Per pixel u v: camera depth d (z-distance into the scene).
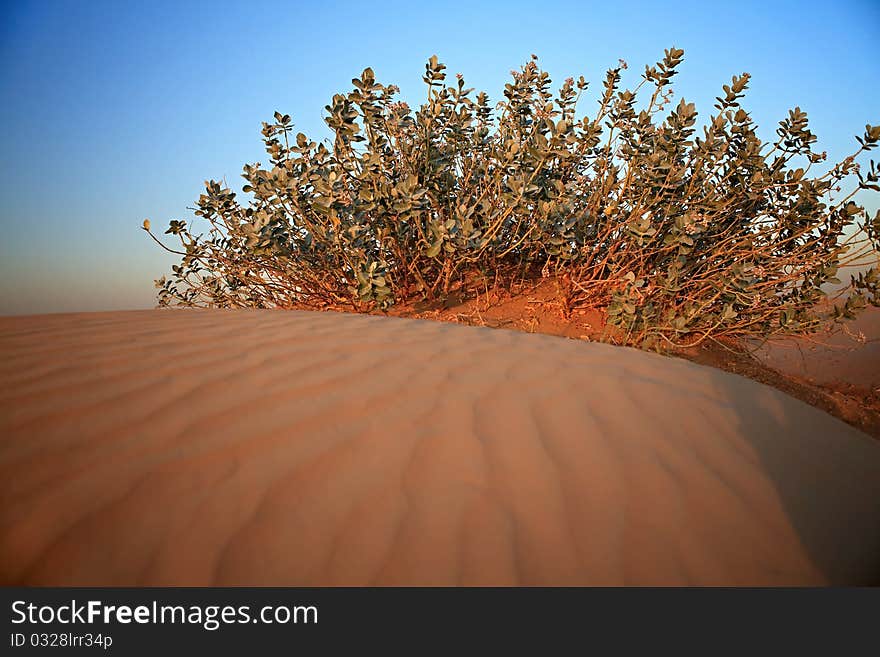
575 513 1.67
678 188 4.93
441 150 5.52
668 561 1.54
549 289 5.63
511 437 2.01
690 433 2.21
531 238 5.30
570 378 2.62
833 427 2.56
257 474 1.69
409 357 2.73
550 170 5.34
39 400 1.98
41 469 1.62
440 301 5.45
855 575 1.58
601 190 5.32
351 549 1.46
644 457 1.99
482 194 5.23
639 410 2.35
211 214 5.42
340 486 1.68
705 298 4.90
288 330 3.10
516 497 1.70
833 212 4.51
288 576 1.38
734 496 1.85
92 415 1.91
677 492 1.82
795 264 4.70
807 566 1.58
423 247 5.38
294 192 4.85
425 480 1.74
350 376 2.40
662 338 4.64
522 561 1.47
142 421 1.90
